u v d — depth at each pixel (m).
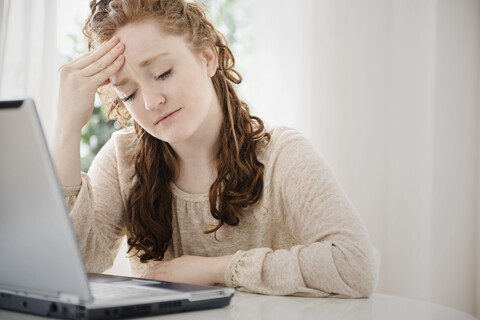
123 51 1.01
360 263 0.88
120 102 1.22
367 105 2.26
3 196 0.60
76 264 0.56
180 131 1.02
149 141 1.14
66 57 2.23
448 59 2.24
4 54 2.08
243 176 1.09
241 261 0.90
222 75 1.13
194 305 0.69
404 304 0.80
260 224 1.11
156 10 1.02
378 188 2.26
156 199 1.15
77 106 1.03
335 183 1.02
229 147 1.09
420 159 2.24
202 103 1.03
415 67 2.24
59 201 0.56
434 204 2.23
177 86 1.00
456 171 2.23
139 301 0.63
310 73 2.29
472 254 2.23
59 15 2.20
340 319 0.67
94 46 1.12
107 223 1.19
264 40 2.32
